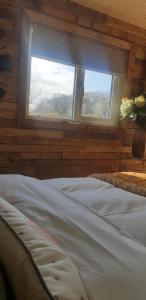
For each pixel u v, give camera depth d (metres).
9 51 2.38
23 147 2.59
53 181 1.78
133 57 3.23
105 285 0.75
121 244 0.96
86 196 1.50
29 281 0.60
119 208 1.36
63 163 2.88
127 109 2.99
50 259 0.66
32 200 1.26
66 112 2.91
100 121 3.19
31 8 2.44
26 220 0.86
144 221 1.21
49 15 2.54
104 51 2.97
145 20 3.03
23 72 2.46
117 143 3.31
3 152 2.50
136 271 0.82
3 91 2.39
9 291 0.65
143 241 1.04
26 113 2.60
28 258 0.66
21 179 1.58
